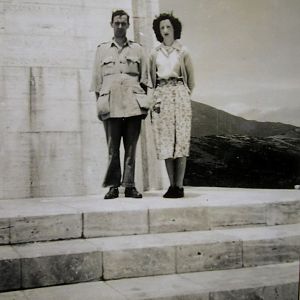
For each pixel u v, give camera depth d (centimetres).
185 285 381
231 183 866
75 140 667
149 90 617
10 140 645
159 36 585
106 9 693
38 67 661
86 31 683
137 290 369
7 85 650
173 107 561
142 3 715
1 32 654
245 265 436
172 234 463
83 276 394
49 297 356
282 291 384
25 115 653
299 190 673
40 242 436
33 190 648
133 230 463
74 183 662
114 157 572
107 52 567
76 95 672
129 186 580
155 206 480
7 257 379
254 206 500
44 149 656
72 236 446
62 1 678
